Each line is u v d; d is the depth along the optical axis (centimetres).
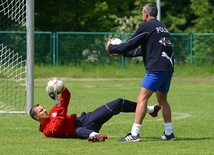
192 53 9081
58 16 10762
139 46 3012
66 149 2700
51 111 3047
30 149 2709
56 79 2994
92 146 2780
